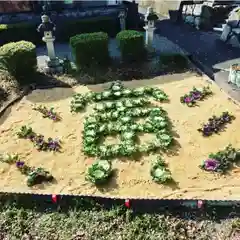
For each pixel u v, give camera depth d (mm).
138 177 8711
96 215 7664
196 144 9812
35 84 12805
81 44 13023
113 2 17484
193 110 11281
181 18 19484
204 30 18172
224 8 18547
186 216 7617
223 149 9578
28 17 16516
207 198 7996
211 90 12312
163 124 10266
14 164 9250
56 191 8336
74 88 12680
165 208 7777
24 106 11656
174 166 9039
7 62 12367
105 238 7203
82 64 13586
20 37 15883
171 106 11492
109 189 8383
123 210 7746
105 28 16859
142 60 14305
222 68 13969
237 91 12281
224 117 10727
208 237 7168
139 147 9562
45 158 9438
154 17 13727
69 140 10070
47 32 12664
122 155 9367
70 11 17078
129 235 7223
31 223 7566
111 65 13992
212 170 8812
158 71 13680
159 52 15312
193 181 8562
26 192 8180
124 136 9883
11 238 7289
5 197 8133
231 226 7348
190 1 19000
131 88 12516
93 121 10523
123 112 10945
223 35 16516
